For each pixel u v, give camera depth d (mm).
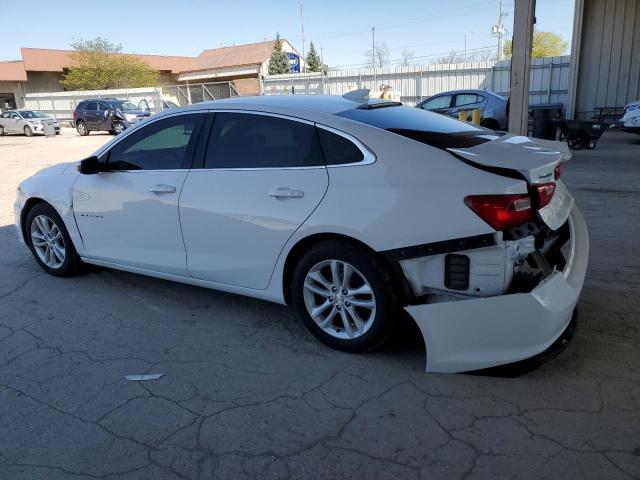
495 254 2736
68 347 3533
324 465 2357
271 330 3711
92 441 2568
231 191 3523
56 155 17719
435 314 2898
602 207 7043
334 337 3320
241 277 3619
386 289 3027
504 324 2766
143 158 4066
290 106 3486
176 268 3943
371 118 3340
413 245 2881
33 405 2877
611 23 18578
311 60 72625
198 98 35656
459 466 2316
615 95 19109
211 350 3445
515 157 2930
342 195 3080
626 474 2232
